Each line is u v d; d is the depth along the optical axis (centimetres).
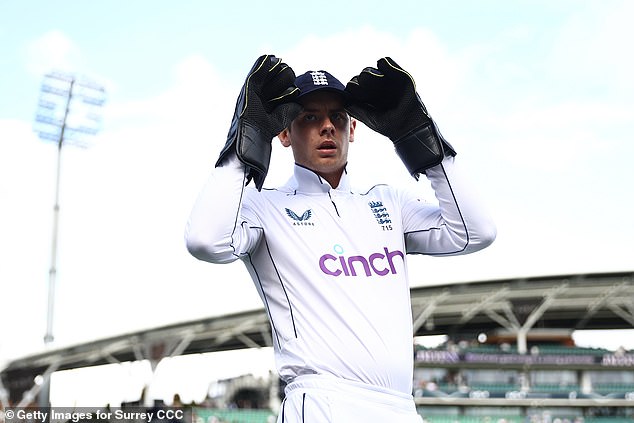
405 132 320
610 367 3105
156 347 2812
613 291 2961
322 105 321
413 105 317
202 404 3025
